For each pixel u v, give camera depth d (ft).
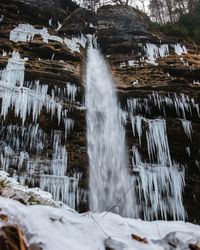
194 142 38.78
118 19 54.49
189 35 59.26
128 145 37.68
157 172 37.19
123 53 49.47
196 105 38.88
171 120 38.63
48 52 42.09
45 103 35.27
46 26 52.47
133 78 43.19
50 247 8.11
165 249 10.34
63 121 35.78
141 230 10.97
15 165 32.81
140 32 51.55
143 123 38.24
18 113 33.73
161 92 38.86
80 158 35.68
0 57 37.83
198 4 71.97
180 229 11.99
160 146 37.86
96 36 53.42
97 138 37.58
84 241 9.06
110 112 39.17
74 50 46.60
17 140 33.58
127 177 36.60
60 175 34.06
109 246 9.36
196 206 37.65
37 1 53.57
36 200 15.29
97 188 35.53
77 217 10.03
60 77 37.37
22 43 41.93
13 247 7.73
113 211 35.40
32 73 36.24
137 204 35.81
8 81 34.99
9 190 14.70
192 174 38.50
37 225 8.68
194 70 42.70
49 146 34.71
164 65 44.37
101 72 45.16
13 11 49.49
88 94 39.99
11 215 8.54
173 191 37.01
